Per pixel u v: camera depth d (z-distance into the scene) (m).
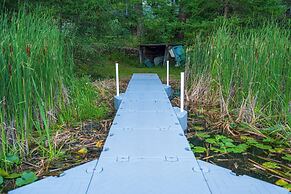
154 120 2.24
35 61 2.15
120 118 2.31
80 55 5.21
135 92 3.72
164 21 8.52
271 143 2.19
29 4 3.89
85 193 1.07
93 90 3.84
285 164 1.81
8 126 1.86
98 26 5.52
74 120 2.74
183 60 8.30
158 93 3.63
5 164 1.68
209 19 6.89
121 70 8.11
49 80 2.35
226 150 2.02
